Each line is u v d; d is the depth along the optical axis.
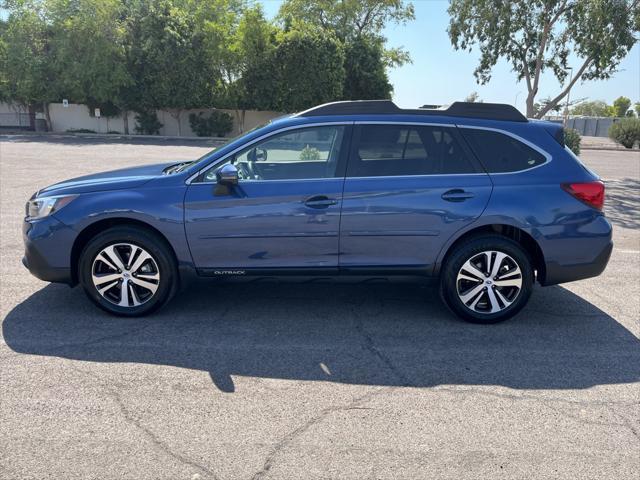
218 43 36.31
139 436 3.03
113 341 4.25
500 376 3.80
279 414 3.28
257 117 39.81
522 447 2.99
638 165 21.72
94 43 34.84
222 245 4.52
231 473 2.73
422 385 3.66
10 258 6.45
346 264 4.57
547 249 4.54
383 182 4.48
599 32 14.23
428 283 4.72
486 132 4.59
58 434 3.03
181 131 39.62
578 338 4.47
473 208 4.46
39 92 36.78
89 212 4.48
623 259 7.02
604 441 3.06
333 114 4.63
